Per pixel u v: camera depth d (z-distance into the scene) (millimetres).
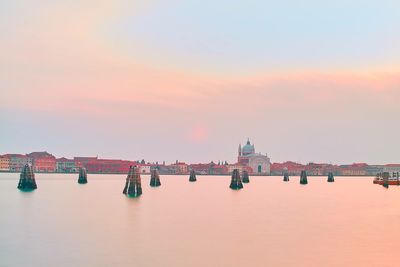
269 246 66625
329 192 199125
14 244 67250
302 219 95062
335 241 70375
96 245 66688
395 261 58750
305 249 64875
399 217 99438
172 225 85188
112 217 96188
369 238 73000
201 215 100812
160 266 55969
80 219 92812
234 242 69125
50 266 55875
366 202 141375
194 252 62750
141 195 162250
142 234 75250
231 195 173000
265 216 99875
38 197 149750
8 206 118625
